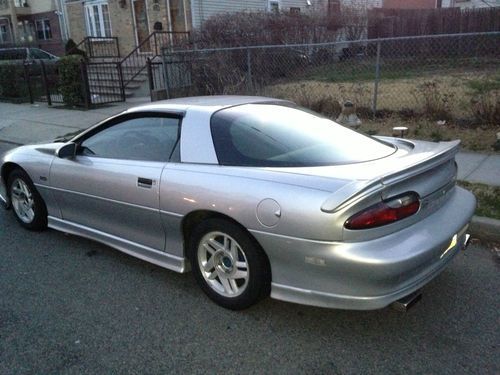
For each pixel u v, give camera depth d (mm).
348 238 2615
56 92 16141
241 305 3176
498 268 3818
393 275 2609
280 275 2910
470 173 5949
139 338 2996
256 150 3205
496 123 7820
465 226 3178
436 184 3049
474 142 7262
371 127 8500
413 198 2820
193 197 3195
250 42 14812
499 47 16812
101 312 3305
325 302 2768
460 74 13578
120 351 2871
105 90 15766
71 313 3303
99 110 13109
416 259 2656
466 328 3018
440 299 3363
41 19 26781
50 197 4445
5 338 3023
